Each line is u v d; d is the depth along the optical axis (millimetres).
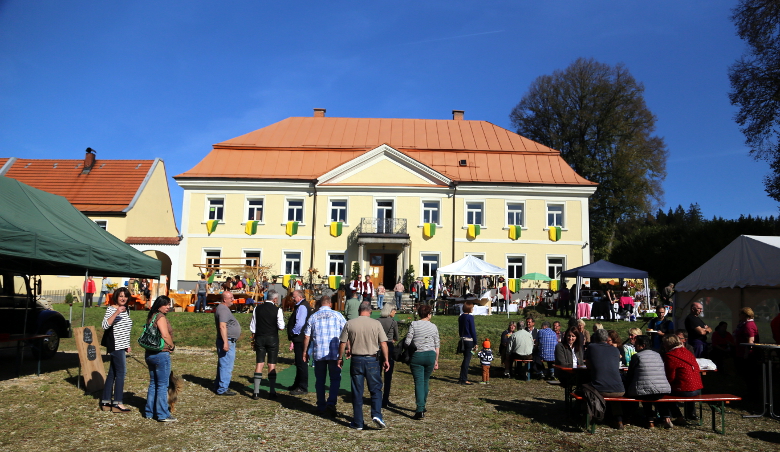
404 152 35031
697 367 8297
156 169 38656
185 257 34406
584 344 11477
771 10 29156
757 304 13844
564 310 27547
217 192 35125
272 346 9742
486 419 8516
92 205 34656
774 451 7090
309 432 7461
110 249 11953
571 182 35094
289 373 12734
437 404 9680
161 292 27422
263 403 9273
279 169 36094
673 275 40469
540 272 34312
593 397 7789
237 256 34562
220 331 9773
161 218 40031
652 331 14023
